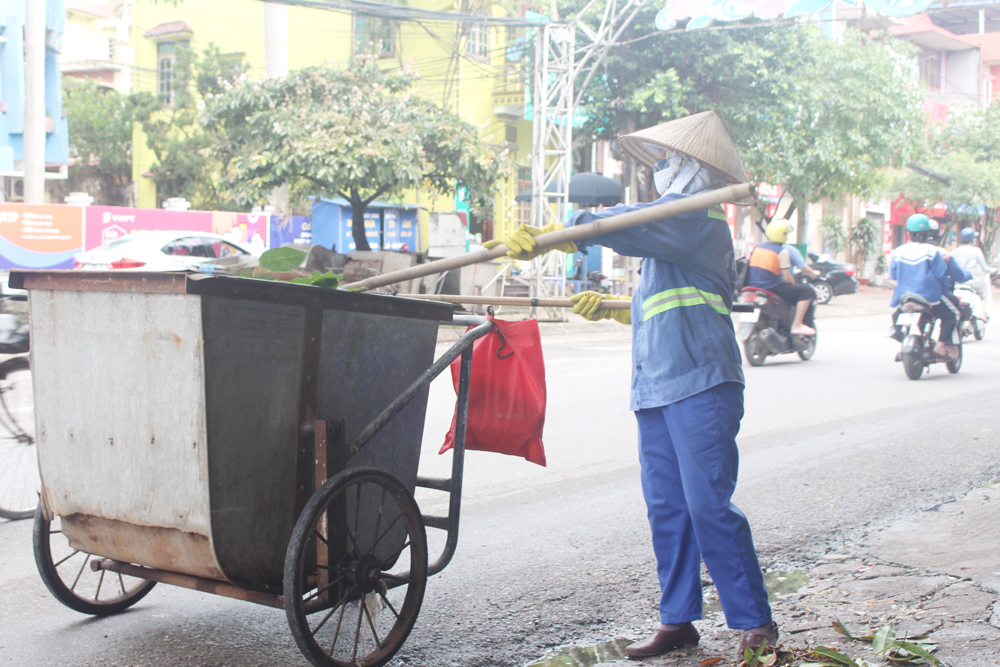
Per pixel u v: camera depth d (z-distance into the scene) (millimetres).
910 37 34188
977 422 6812
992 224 34156
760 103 18500
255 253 13695
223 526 2465
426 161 14711
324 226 18969
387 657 2770
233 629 3094
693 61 18234
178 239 12680
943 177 29625
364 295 2756
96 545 2756
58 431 2734
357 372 2787
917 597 3250
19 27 16531
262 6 23281
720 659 2811
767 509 4551
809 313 10953
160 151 21453
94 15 28359
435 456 5812
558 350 12266
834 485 5000
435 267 2842
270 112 14078
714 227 2805
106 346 2570
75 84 26922
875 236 31828
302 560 2451
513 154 23078
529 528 4309
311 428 2615
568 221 2658
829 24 26656
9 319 6387
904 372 10109
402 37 22125
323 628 3098
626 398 8070
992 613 3043
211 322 2377
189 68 20906
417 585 2859
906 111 21203
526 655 2920
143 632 3057
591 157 22656
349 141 13164
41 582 3539
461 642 3010
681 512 2865
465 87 21938
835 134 19938
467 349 3086
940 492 4820
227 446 2451
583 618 3219
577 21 14797
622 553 3928
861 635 2918
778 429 6730
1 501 4352
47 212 14148
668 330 2789
